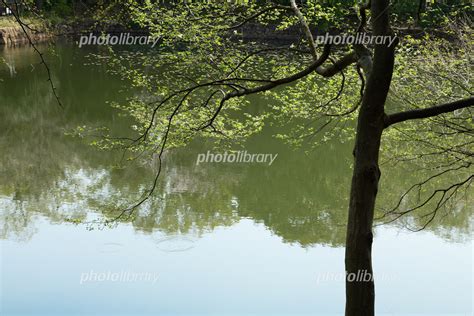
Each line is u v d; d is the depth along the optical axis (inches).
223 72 411.2
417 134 441.1
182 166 678.5
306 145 704.4
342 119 428.1
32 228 528.7
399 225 538.9
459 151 364.5
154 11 468.1
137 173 662.5
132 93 877.8
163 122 394.3
